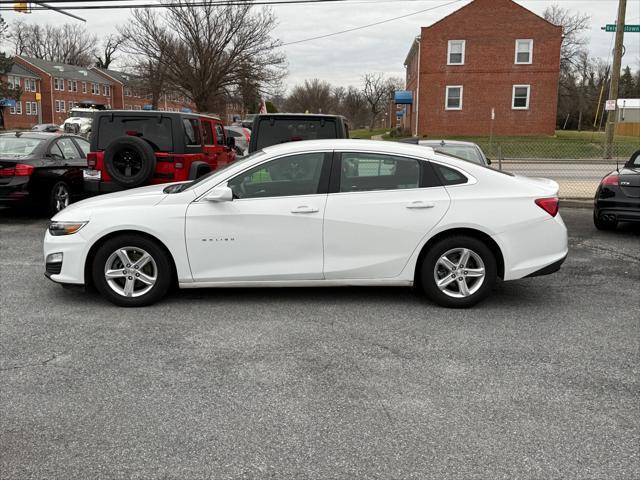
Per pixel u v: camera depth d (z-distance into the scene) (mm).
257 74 44906
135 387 3928
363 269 5539
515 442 3270
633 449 3207
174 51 44781
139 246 5520
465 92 39312
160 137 9391
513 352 4578
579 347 4695
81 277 5551
